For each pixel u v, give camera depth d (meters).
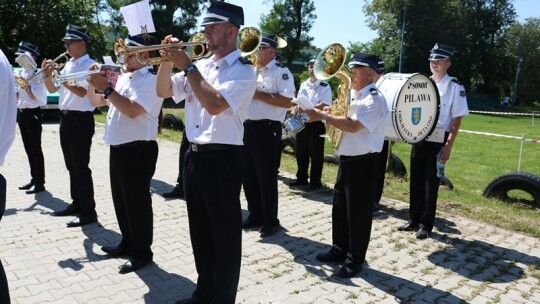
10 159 8.66
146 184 4.06
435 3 42.66
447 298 3.86
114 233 5.05
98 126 13.59
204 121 3.19
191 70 2.94
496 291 4.02
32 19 22.11
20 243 4.69
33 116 6.34
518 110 47.09
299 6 45.62
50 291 3.71
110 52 28.19
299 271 4.28
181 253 4.56
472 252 4.87
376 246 4.97
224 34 3.11
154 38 3.69
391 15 42.94
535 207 6.50
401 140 4.99
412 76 4.93
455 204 6.55
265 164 5.11
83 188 5.25
